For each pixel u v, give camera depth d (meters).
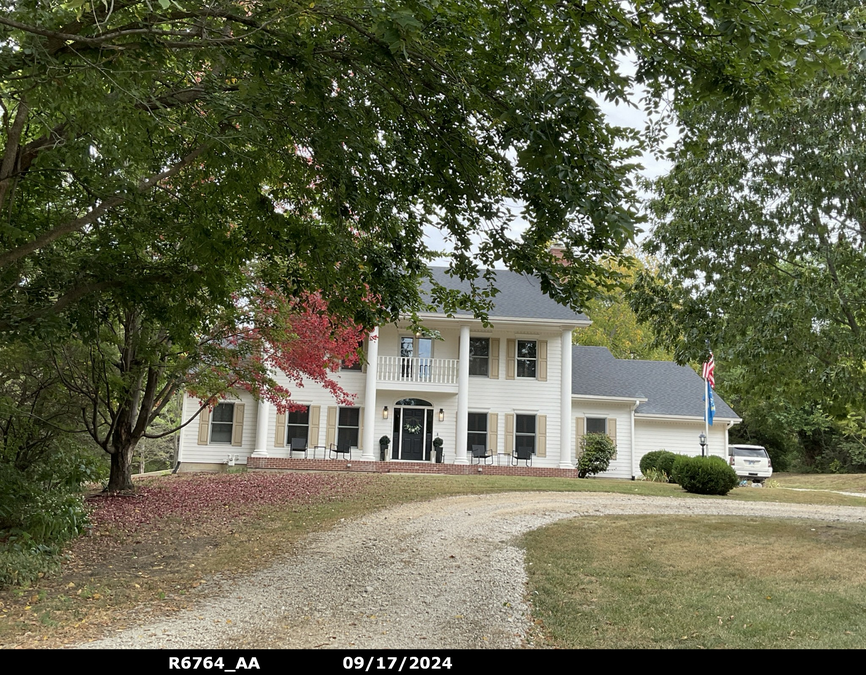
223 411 23.67
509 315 24.17
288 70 5.84
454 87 6.04
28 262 8.68
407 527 10.96
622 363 28.75
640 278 11.14
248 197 7.71
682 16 5.18
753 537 10.41
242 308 13.53
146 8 5.43
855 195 9.31
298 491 15.47
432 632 5.86
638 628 6.07
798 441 37.66
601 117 5.67
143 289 8.66
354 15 5.62
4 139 7.90
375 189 7.73
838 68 4.84
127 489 14.37
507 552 9.14
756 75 5.66
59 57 5.11
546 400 24.53
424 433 24.19
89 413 14.94
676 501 15.40
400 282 8.53
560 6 5.25
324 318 14.76
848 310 9.38
